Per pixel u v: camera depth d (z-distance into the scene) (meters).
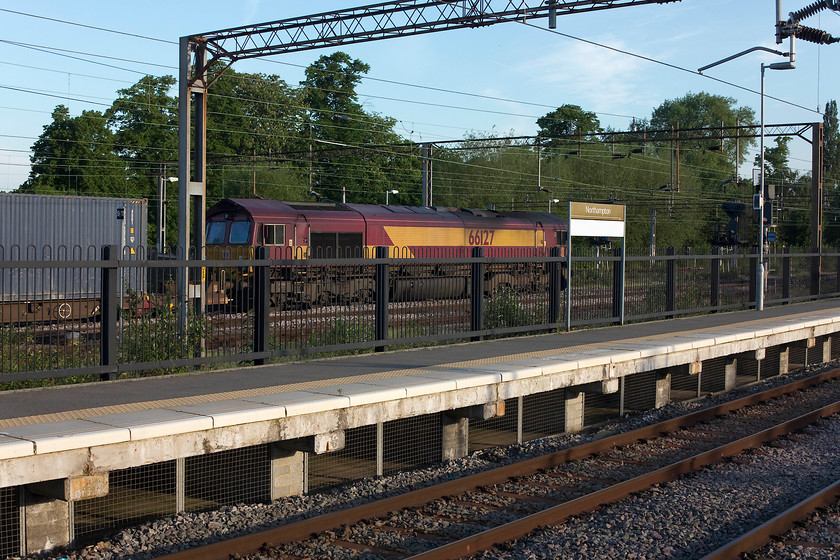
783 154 79.88
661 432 11.12
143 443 6.56
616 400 12.85
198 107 15.17
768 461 9.59
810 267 24.41
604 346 12.48
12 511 6.59
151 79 54.12
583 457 9.77
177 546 6.69
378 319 11.76
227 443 7.09
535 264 14.59
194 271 10.44
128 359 9.51
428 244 27.66
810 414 11.80
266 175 54.47
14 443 5.89
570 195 60.22
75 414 7.14
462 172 60.81
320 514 7.63
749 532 6.68
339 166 59.56
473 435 11.07
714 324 16.27
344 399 7.95
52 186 50.03
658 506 7.76
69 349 9.09
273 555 6.38
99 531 7.18
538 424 11.35
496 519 7.43
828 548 6.64
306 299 11.09
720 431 11.31
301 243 24.38
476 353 11.73
